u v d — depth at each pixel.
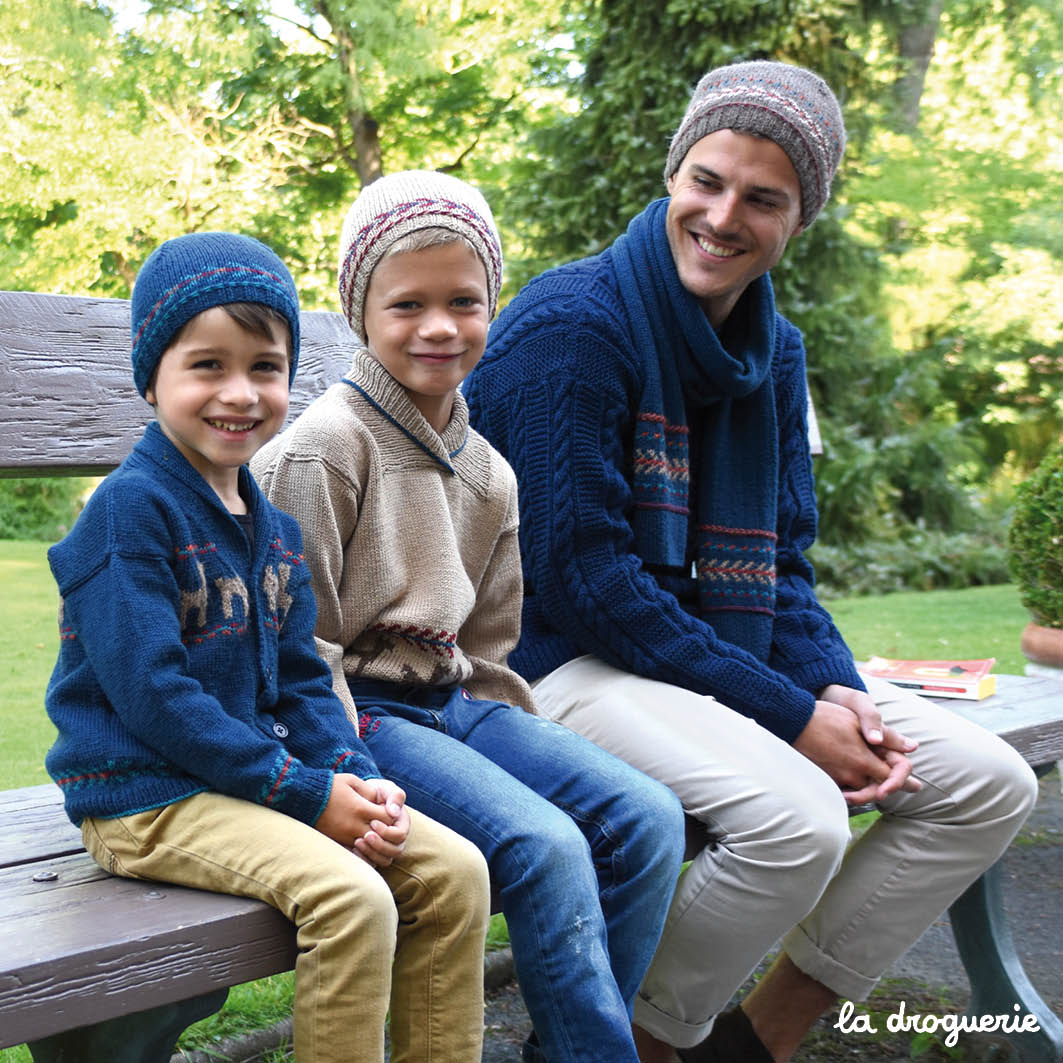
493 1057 2.34
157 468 1.61
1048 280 12.67
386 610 1.88
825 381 10.70
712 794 1.90
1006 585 9.97
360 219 1.90
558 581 2.06
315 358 2.54
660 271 2.19
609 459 2.11
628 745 1.98
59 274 13.20
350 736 1.66
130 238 13.55
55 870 1.54
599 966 1.62
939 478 11.27
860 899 2.13
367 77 14.02
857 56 10.16
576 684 2.10
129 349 2.25
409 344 1.87
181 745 1.46
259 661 1.61
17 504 11.79
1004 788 2.11
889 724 2.21
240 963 1.40
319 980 1.41
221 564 1.60
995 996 2.46
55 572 1.54
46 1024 1.24
